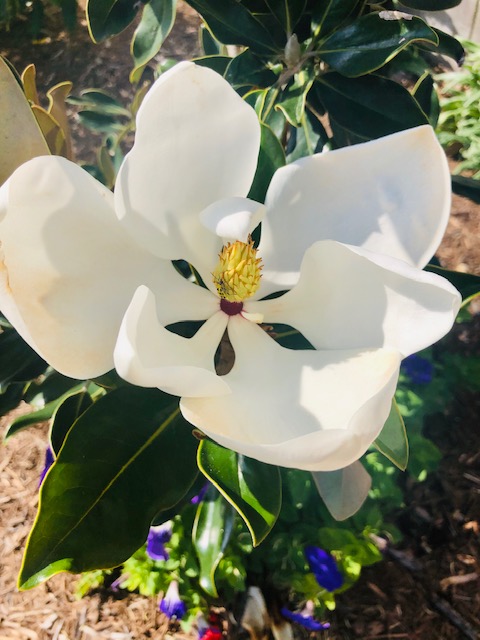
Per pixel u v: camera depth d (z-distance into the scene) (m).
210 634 0.51
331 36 0.35
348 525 0.55
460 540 0.60
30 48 1.08
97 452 0.26
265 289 0.27
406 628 0.56
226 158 0.24
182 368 0.21
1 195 0.20
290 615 0.52
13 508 0.61
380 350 0.24
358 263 0.24
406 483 0.64
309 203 0.25
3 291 0.21
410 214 0.24
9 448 0.64
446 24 1.05
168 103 0.22
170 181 0.24
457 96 0.93
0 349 0.34
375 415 0.20
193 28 1.06
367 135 0.37
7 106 0.24
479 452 0.65
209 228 0.23
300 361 0.26
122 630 0.54
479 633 0.56
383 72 0.45
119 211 0.23
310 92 0.40
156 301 0.26
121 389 0.28
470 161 0.86
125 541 0.25
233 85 0.37
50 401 0.39
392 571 0.58
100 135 0.92
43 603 0.56
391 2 0.41
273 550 0.52
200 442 0.27
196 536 0.36
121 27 0.38
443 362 0.68
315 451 0.19
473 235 0.83
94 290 0.24
